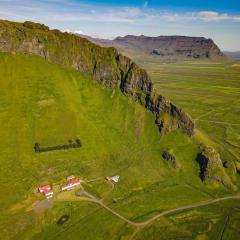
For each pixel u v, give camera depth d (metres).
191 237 192.00
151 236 190.50
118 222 199.25
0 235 178.88
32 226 188.50
